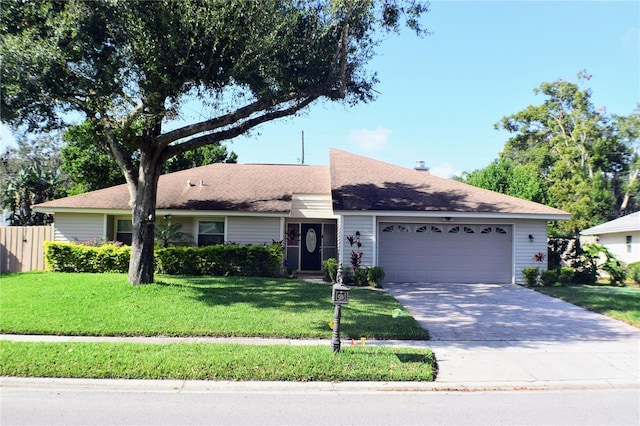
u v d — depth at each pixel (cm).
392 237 1727
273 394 624
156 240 1791
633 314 1127
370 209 1653
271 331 896
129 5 973
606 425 527
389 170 2109
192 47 1026
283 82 1241
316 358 717
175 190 1997
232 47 1068
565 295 1413
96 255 1673
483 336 937
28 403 577
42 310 1005
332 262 1648
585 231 2600
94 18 954
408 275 1719
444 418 544
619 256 2403
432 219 1712
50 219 3022
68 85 1038
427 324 1030
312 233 2033
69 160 2645
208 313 1016
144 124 1225
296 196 1978
